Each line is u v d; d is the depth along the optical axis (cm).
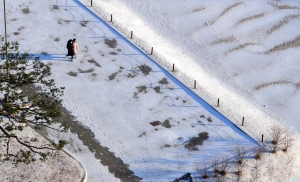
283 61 5481
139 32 5594
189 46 5575
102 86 4819
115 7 5906
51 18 5541
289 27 5922
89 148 4247
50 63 4994
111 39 5378
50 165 4022
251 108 4853
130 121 4519
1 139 4119
